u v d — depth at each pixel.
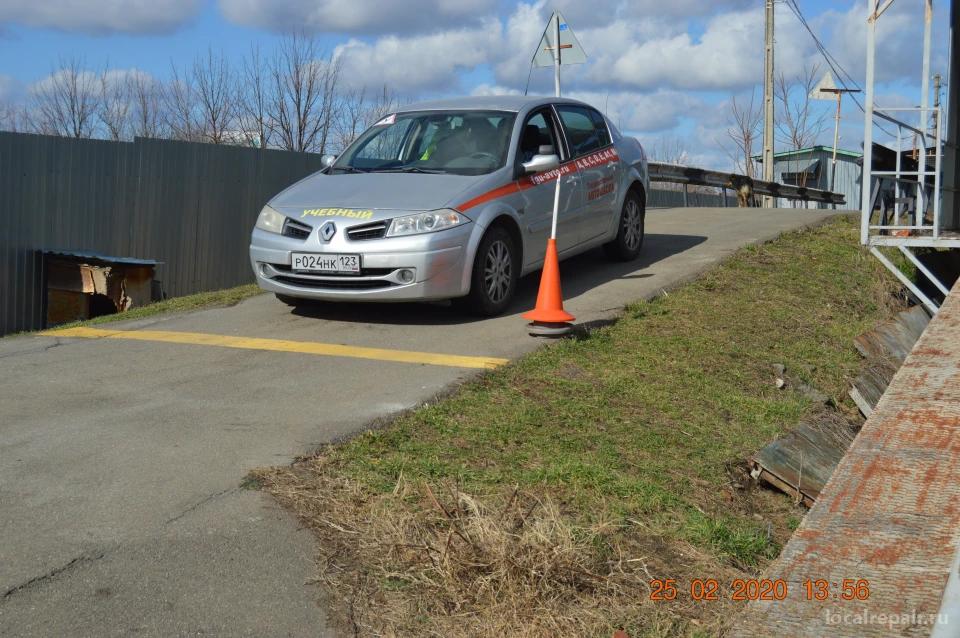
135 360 6.37
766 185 20.38
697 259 9.66
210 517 3.76
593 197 8.80
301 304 8.09
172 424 4.93
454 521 3.60
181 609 3.09
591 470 4.33
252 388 5.59
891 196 10.76
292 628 3.01
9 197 9.71
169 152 11.56
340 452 4.46
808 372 6.88
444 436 4.75
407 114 8.52
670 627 3.14
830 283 9.34
